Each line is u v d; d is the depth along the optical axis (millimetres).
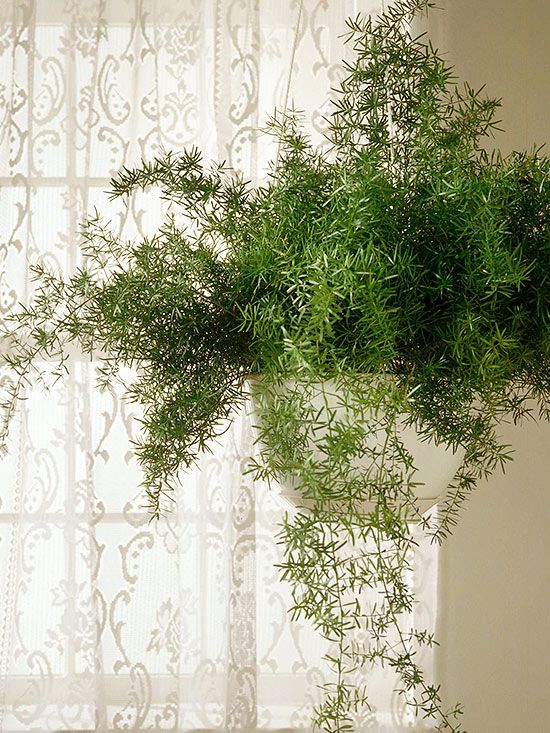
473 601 1632
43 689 1615
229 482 1579
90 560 1580
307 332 614
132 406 1605
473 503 1644
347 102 829
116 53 1669
